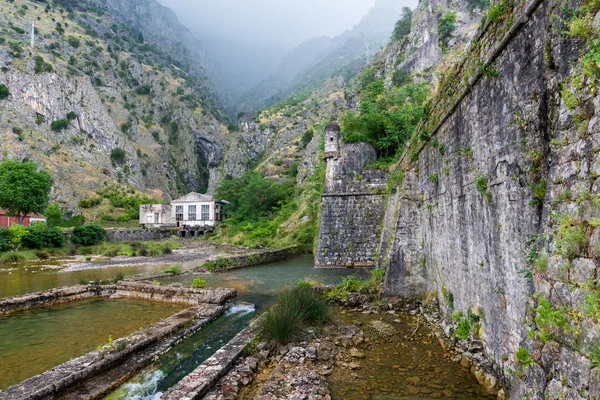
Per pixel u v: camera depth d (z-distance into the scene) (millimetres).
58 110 86750
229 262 21750
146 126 118750
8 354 8273
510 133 4895
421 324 9367
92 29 126500
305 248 31266
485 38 5809
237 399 5938
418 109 20703
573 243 3174
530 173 4316
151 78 131250
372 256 19172
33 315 11750
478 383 5988
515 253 4730
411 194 12203
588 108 3191
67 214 65688
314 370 6770
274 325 8438
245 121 118062
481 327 6223
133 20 193750
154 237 57250
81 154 86062
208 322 10633
